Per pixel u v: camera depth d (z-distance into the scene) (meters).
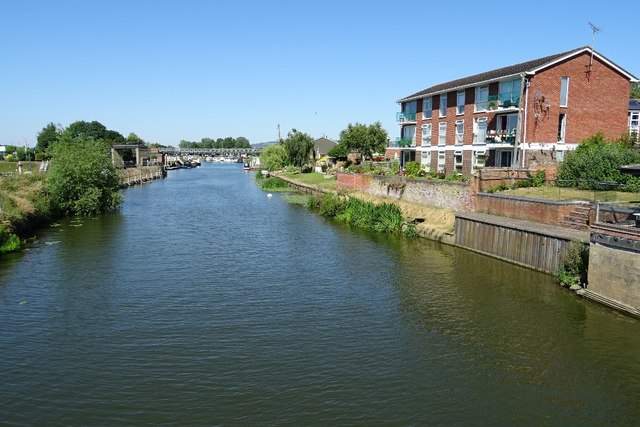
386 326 17.69
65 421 11.81
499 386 13.53
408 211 39.16
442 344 16.19
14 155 99.56
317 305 19.88
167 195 65.88
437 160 51.19
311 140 99.38
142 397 12.88
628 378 13.97
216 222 41.34
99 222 40.81
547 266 23.39
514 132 39.53
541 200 26.62
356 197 47.97
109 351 15.59
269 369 14.40
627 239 17.88
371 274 24.39
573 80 40.25
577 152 33.16
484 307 19.52
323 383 13.61
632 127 51.34
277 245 31.55
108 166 48.22
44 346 15.94
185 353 15.45
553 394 13.14
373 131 74.38
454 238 31.05
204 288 22.00
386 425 11.67
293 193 68.38
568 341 16.28
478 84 43.69
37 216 38.00
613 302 18.58
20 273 24.27
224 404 12.55
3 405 12.47
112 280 23.16
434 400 12.80
